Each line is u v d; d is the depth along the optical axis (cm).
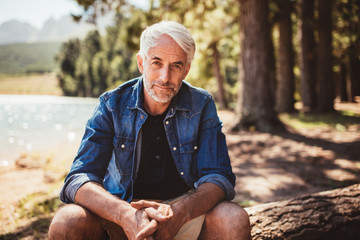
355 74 2205
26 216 276
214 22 1307
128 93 161
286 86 1460
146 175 160
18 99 4734
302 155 553
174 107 157
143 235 118
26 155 564
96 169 147
